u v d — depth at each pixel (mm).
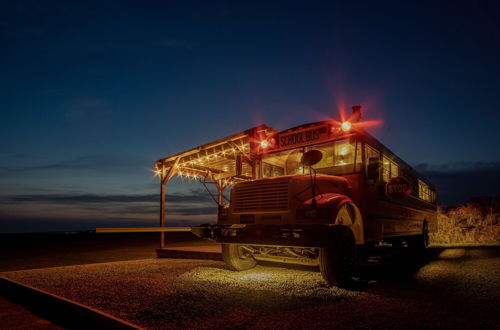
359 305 4184
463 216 17812
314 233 5090
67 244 19344
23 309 4773
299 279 5961
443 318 3619
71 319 4258
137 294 4922
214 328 3428
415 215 9891
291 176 5695
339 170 6477
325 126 6633
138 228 6000
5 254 13047
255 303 4324
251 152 7617
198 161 11055
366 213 6270
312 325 3463
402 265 7656
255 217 5848
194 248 10727
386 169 7566
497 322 3477
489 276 6012
